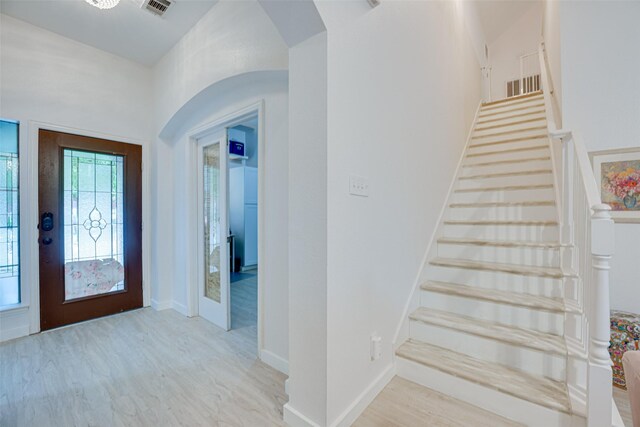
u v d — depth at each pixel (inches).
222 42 94.8
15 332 103.3
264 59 81.7
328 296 54.2
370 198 67.1
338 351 56.9
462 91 147.6
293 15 54.2
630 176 92.4
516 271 82.4
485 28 243.1
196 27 107.3
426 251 97.1
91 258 123.3
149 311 132.2
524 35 252.5
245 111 96.1
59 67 114.7
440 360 71.8
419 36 93.9
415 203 90.3
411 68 88.1
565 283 76.1
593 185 58.9
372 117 67.9
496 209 109.3
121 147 130.7
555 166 107.4
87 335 105.8
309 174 56.4
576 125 100.0
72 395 70.7
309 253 56.4
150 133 139.9
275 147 86.0
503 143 145.0
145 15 103.8
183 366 84.2
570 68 101.3
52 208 112.8
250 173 230.7
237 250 226.2
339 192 57.1
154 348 95.4
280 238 83.8
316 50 55.4
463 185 130.9
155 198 136.4
